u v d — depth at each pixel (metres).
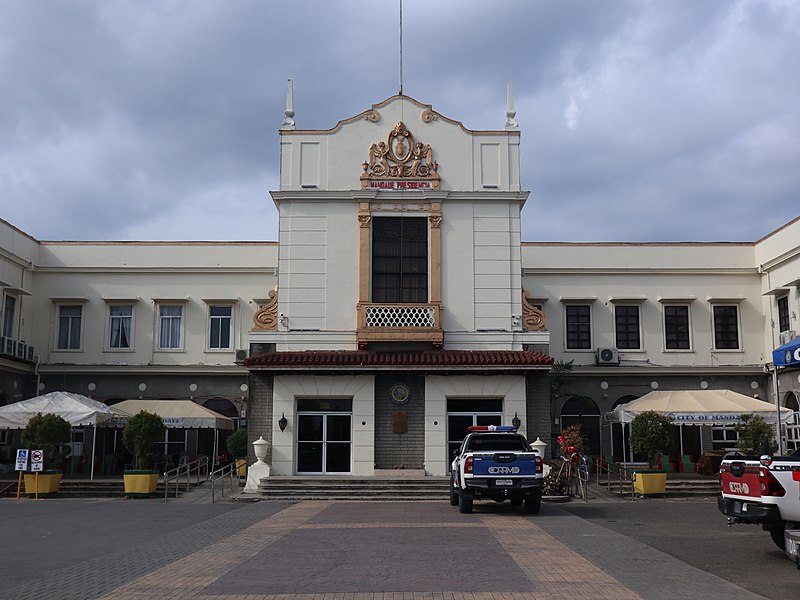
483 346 27.45
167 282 35.78
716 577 11.12
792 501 11.84
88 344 35.25
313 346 27.38
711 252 35.81
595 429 34.59
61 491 26.00
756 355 35.03
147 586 10.61
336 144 28.47
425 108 28.70
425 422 26.47
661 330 35.31
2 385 32.56
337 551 13.30
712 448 34.25
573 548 13.74
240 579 10.98
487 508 20.95
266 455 26.23
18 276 34.25
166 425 29.61
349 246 27.91
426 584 10.50
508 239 28.08
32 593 10.24
